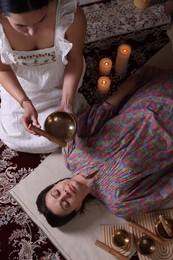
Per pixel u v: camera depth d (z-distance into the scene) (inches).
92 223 60.6
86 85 71.1
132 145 56.7
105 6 74.9
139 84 65.3
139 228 57.5
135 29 74.2
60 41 47.0
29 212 61.7
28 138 63.2
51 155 65.3
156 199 56.7
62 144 47.3
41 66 53.9
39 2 33.4
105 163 57.9
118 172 56.9
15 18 35.2
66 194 54.9
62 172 64.2
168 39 73.4
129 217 60.2
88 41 73.5
